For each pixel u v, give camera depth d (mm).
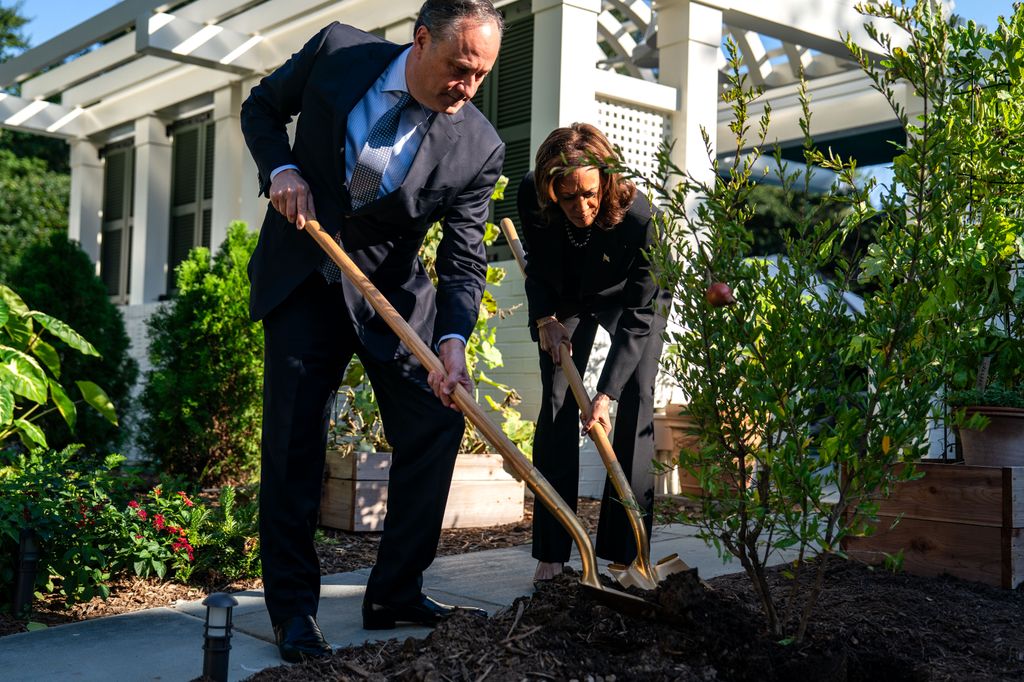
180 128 10422
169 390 6066
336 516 4449
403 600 2660
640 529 2695
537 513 3316
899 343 2232
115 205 11344
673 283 2273
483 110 6715
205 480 6168
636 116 6336
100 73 10266
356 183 2541
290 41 8211
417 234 2689
